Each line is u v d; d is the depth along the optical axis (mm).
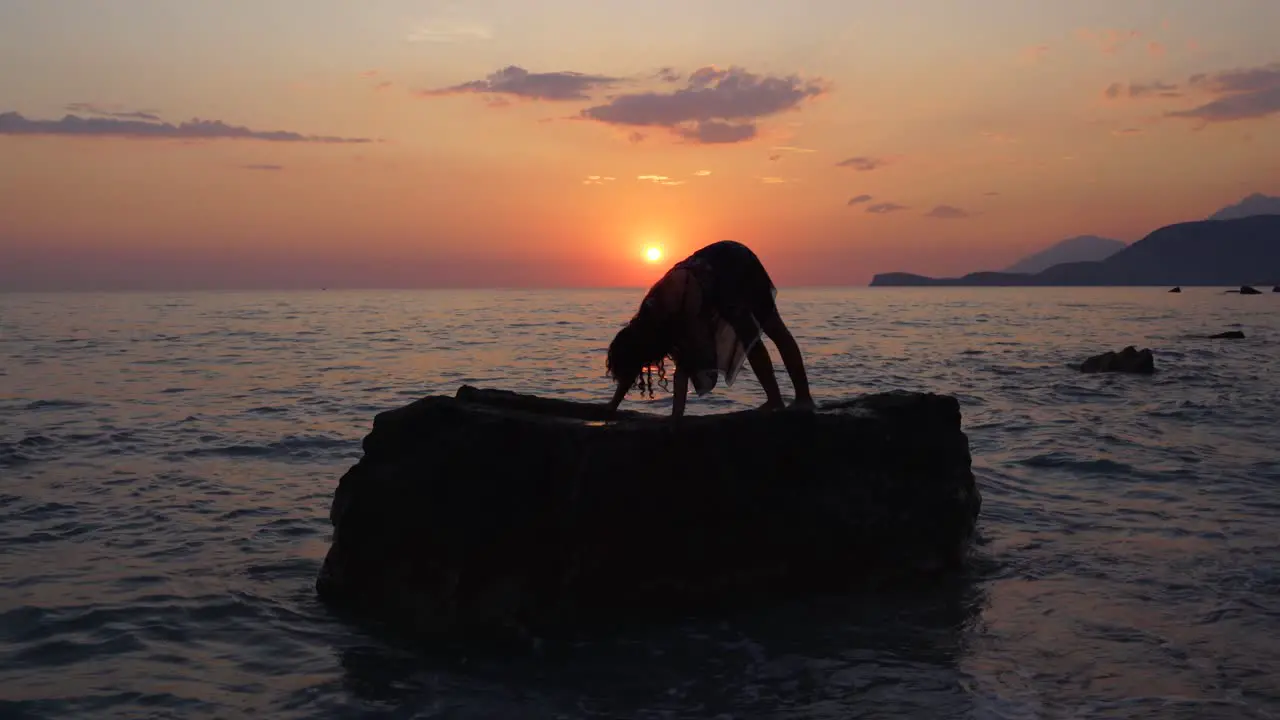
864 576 5898
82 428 12531
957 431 6648
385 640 5195
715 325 5945
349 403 15297
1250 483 8867
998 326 42750
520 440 5637
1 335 35531
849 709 4238
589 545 5387
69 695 4445
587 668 4773
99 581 6145
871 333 36406
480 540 5449
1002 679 4543
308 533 7391
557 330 39625
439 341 32094
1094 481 9109
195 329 40562
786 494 5781
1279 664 4664
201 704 4367
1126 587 5910
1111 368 20359
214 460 10328
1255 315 56406
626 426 5613
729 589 5605
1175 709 4168
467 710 4293
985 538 7109
